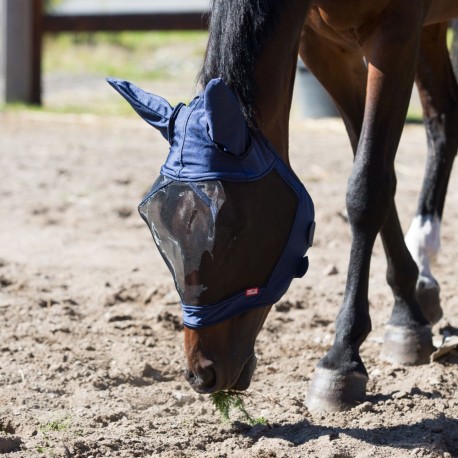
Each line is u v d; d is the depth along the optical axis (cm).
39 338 747
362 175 582
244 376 516
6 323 776
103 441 541
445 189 795
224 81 493
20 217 1205
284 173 503
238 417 591
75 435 552
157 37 4075
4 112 2084
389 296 862
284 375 682
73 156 1600
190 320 487
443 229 1128
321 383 596
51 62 3409
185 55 3631
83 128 1928
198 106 491
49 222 1189
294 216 505
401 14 577
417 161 1581
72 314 813
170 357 718
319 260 1010
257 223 486
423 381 645
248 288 492
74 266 986
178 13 2188
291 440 549
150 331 772
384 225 657
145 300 859
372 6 580
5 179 1409
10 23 2197
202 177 473
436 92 786
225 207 472
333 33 624
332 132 1895
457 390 632
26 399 617
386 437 550
